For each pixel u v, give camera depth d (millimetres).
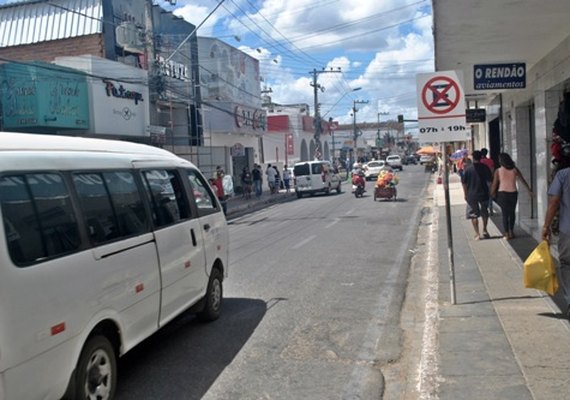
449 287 8430
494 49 9828
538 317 6520
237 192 37062
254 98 40469
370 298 8547
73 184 4652
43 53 25297
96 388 4633
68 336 4211
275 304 8305
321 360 6023
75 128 20062
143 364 6020
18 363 3713
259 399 5086
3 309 3625
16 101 18688
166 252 5957
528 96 12211
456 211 18922
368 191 34188
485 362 5305
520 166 13945
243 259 12344
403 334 6852
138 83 22469
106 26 24625
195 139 30266
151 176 6094
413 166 82500
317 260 11805
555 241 10477
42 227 4152
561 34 8672
